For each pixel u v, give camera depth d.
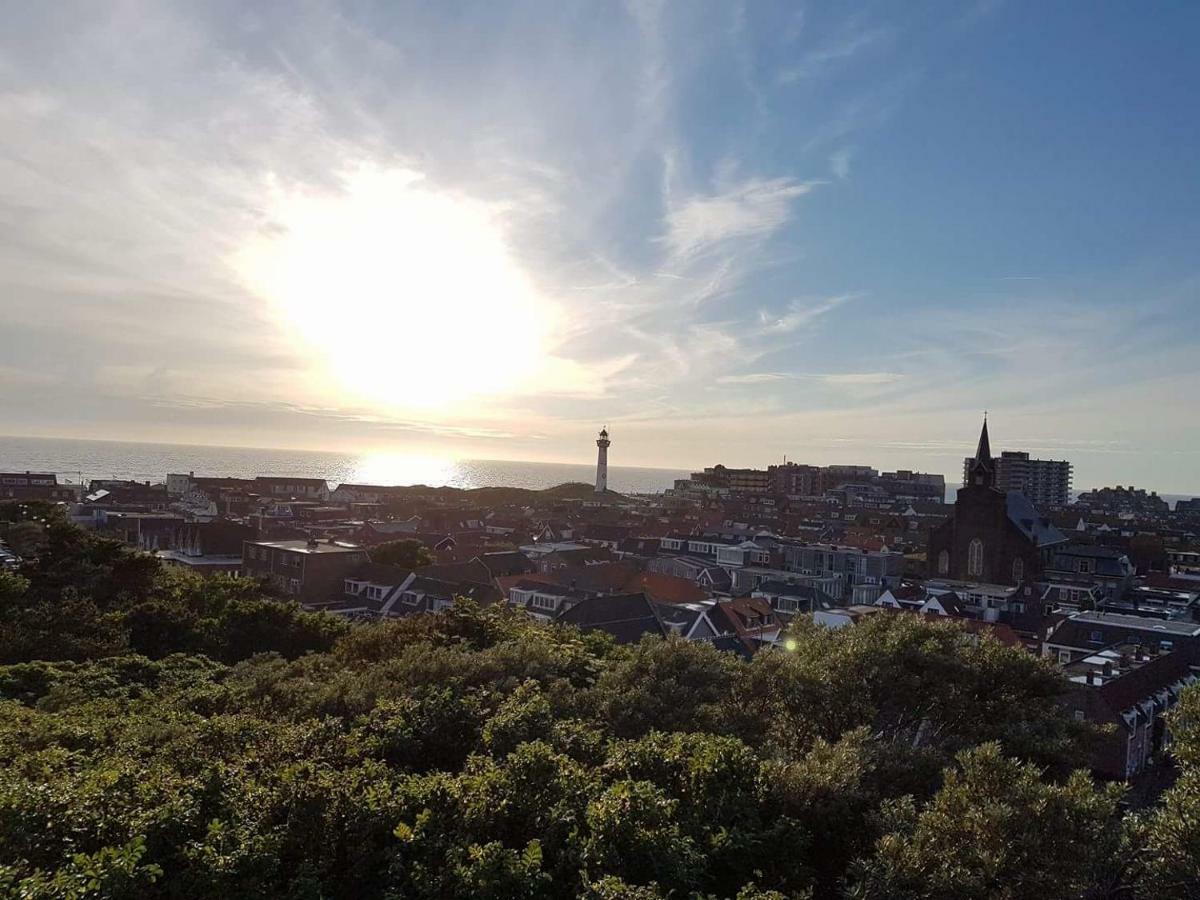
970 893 13.46
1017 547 109.62
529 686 26.61
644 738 20.58
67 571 58.78
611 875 13.91
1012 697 25.23
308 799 16.22
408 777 18.77
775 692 26.28
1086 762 24.84
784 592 93.12
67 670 38.53
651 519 191.75
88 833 14.71
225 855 14.54
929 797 20.06
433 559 109.19
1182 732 18.56
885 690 25.39
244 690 31.89
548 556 123.31
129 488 199.25
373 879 15.73
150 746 23.03
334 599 90.69
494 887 14.19
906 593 94.81
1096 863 14.55
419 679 30.14
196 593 58.22
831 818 17.83
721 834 16.30
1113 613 79.62
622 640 66.50
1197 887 13.77
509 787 17.16
